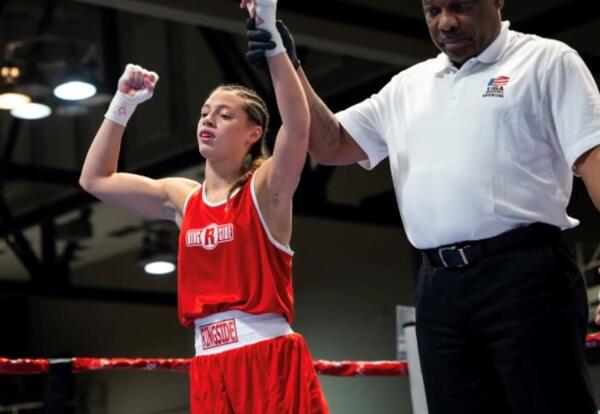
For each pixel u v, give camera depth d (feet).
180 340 44.32
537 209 7.80
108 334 47.57
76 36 32.45
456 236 7.91
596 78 27.66
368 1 26.53
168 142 33.19
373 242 38.24
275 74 8.67
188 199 9.87
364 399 36.65
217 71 31.86
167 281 45.55
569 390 7.58
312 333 39.73
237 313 9.32
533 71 7.93
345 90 29.30
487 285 7.78
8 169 32.91
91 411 46.78
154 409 44.83
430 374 8.09
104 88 29.60
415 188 8.14
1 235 37.83
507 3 26.27
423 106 8.29
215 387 9.31
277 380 9.13
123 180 10.24
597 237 29.96
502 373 7.75
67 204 35.73
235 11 24.00
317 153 9.23
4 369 11.27
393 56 26.04
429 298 8.09
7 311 49.93
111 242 44.47
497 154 7.85
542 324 7.61
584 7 24.90
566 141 7.74
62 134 35.96
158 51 33.60
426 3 8.18
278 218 9.40
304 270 40.52
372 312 37.78
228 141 9.73
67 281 42.98
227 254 9.42
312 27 24.70
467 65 8.14
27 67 28.30
